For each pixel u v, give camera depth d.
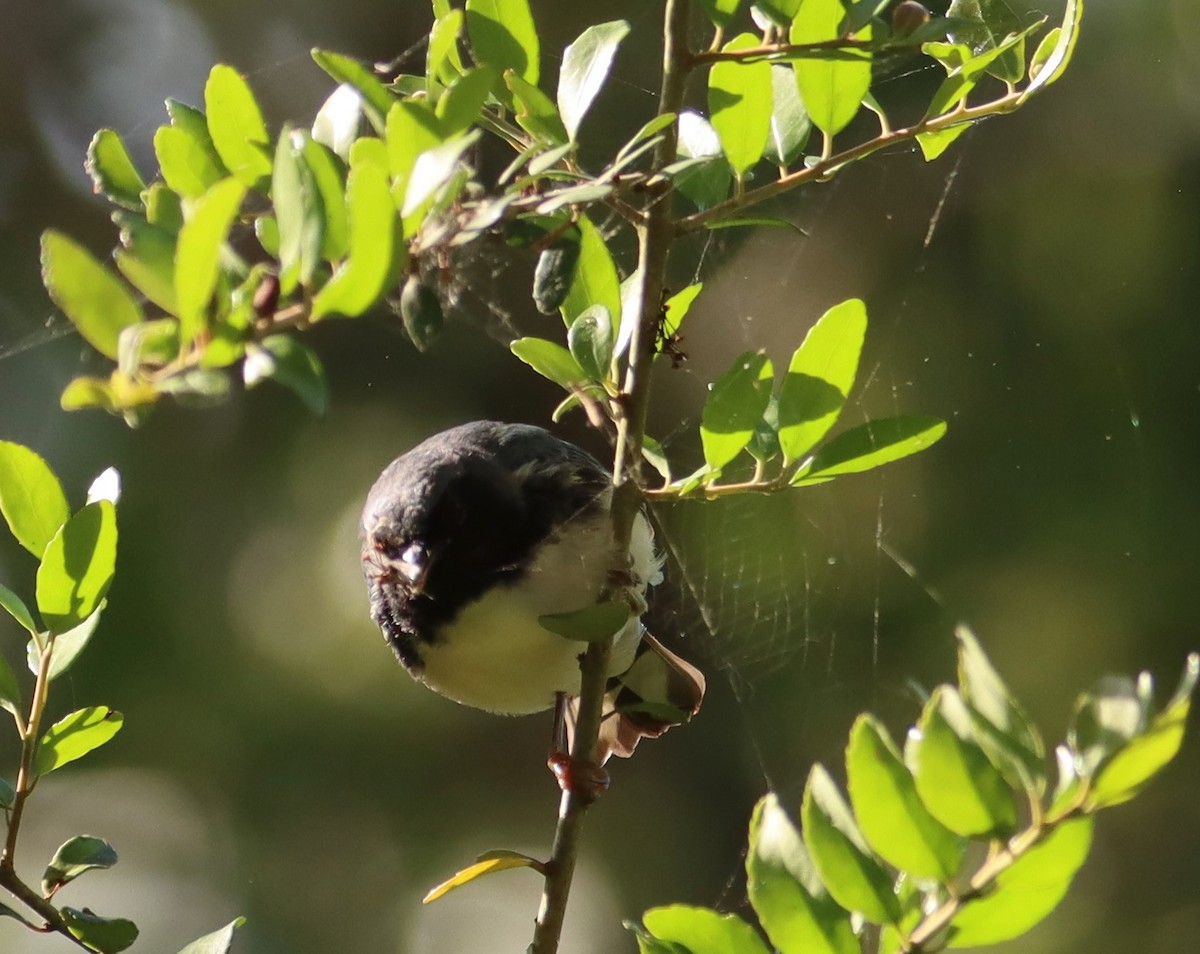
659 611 9.20
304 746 9.52
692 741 10.32
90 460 9.46
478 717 10.09
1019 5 6.92
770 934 3.12
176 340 2.36
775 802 3.25
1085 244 9.63
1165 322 9.43
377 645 9.71
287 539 9.74
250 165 3.56
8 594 3.81
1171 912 9.38
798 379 3.88
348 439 9.93
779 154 4.18
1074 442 9.32
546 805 10.23
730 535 9.09
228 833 9.47
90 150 3.94
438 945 9.88
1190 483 9.16
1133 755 2.68
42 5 10.66
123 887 9.58
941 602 9.27
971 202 9.73
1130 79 9.71
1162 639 9.07
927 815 2.89
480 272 8.48
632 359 4.09
